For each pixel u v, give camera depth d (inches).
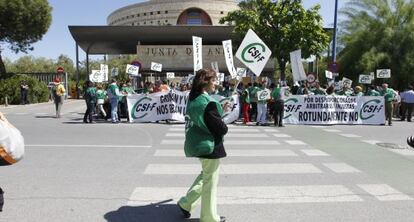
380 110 672.4
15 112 865.5
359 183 265.1
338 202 224.5
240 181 266.8
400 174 291.6
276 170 299.1
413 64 1288.1
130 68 804.0
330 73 932.6
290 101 658.2
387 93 664.4
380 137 492.1
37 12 1552.7
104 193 236.7
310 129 577.6
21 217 195.8
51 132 504.7
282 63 956.6
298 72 725.3
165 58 1579.7
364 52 1366.9
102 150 376.2
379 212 209.0
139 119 643.5
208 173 181.6
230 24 1475.1
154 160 331.0
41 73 1610.5
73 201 221.1
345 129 584.4
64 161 324.5
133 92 737.0
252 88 667.4
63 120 673.0
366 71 1316.4
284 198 230.8
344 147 408.5
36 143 413.7
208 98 176.4
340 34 1494.8
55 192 237.5
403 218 200.7
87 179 267.9
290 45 900.0
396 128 608.4
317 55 933.2
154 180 267.0
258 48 404.5
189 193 193.9
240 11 936.9
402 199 231.1
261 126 613.0
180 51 1577.3
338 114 665.0
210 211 183.0
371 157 354.9
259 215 202.7
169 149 383.9
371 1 1413.6
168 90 650.8
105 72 911.0
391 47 1336.1
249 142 434.9
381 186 258.2
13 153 189.0
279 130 557.6
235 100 656.4
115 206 214.1
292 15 897.5
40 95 1343.5
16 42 1647.4
